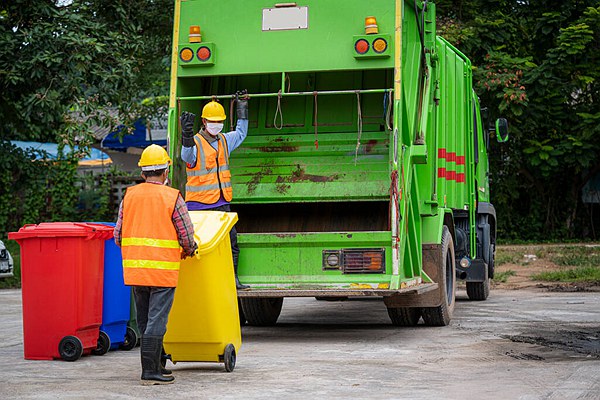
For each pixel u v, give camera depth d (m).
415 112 9.63
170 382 6.65
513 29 23.58
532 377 6.76
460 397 5.98
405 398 5.95
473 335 9.44
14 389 6.42
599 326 10.08
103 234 8.11
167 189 6.64
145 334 6.62
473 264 13.45
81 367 7.54
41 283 7.93
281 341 9.19
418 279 9.65
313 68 9.23
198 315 6.95
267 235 9.04
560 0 23.64
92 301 8.05
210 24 9.49
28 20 17.16
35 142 25.66
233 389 6.33
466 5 24.23
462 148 12.15
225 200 8.95
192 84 9.76
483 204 13.91
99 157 28.53
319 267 8.95
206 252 6.75
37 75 16.64
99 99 17.42
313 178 9.74
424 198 9.97
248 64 9.36
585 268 18.03
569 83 23.36
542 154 24.23
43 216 27.19
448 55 11.52
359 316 12.03
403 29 9.28
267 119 10.09
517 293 15.01
